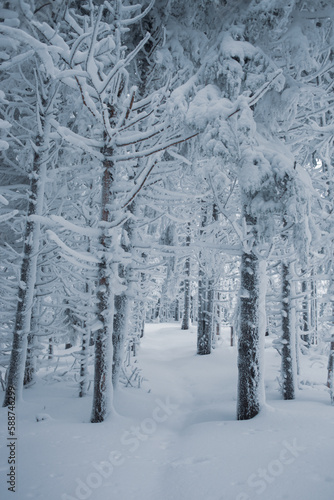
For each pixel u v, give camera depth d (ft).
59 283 25.79
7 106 25.38
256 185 17.80
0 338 27.91
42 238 25.52
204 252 41.22
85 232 18.34
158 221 35.96
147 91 30.53
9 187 25.75
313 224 20.39
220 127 17.72
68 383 30.35
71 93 25.57
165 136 19.02
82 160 31.27
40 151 23.66
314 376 35.37
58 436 15.85
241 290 21.17
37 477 11.61
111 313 19.44
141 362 43.70
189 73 26.37
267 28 20.86
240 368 20.21
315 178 28.84
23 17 14.56
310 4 22.99
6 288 23.61
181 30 26.37
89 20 21.48
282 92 21.08
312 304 55.98
